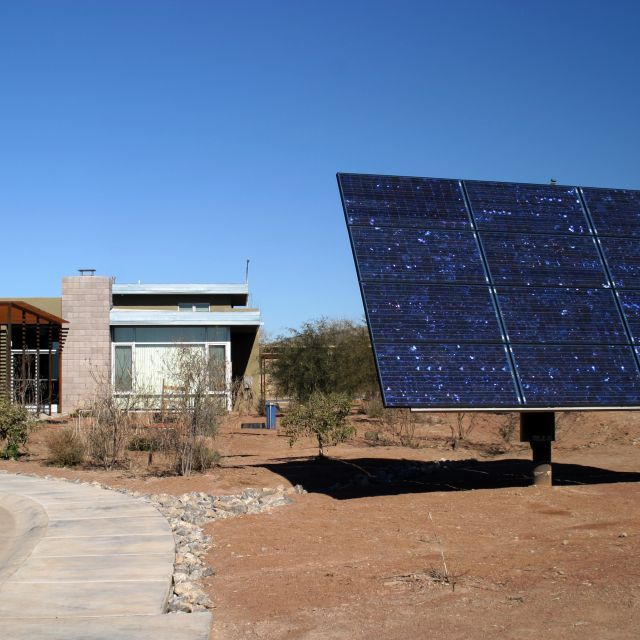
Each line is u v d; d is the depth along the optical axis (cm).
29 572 900
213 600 805
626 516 1180
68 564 938
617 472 1716
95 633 682
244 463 2025
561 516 1191
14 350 3541
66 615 739
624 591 737
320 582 848
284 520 1220
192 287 4406
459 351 1300
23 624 711
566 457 2048
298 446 2425
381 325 1294
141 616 735
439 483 1622
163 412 1928
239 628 711
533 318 1384
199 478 1705
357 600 773
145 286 4375
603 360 1362
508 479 1647
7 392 2467
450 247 1445
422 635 650
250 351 4094
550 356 1340
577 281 1466
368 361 3500
